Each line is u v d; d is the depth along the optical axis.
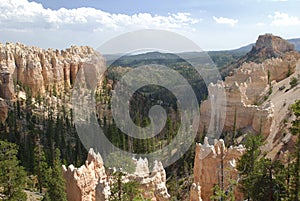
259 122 70.00
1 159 43.91
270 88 90.19
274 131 67.38
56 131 85.00
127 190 27.23
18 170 43.72
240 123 76.75
